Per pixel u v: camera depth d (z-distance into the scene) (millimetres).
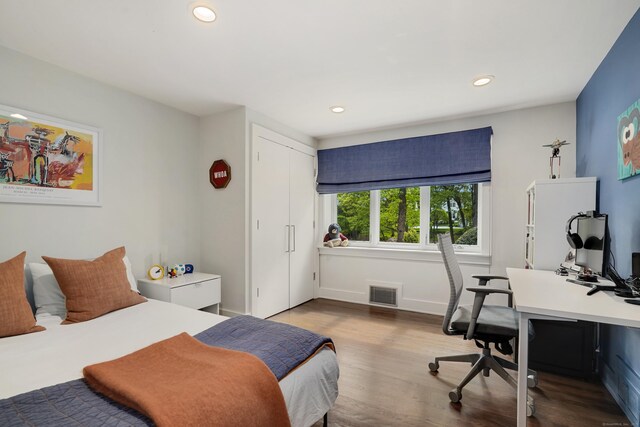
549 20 1741
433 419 1707
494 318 1960
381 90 2705
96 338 1604
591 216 1872
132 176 2791
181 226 3236
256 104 3059
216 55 2148
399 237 3885
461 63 2236
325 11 1674
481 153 3262
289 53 2113
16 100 2088
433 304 3543
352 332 2988
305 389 1348
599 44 1980
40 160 2188
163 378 1108
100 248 2545
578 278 1957
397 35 1897
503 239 3186
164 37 1931
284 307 3670
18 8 1651
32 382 1182
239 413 1028
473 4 1614
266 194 3398
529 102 2955
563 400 1890
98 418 937
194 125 3387
